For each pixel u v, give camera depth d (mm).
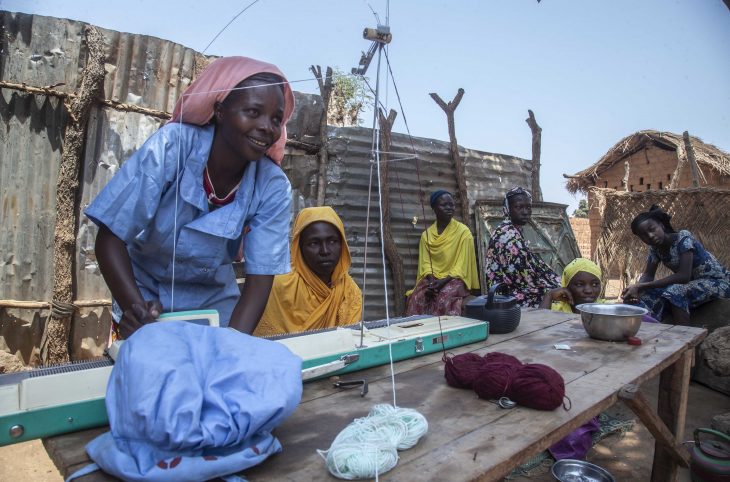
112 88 3656
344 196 4867
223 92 1466
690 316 4395
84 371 1155
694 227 5926
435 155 5520
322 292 2533
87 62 3457
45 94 3479
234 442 917
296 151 4590
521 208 4246
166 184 1567
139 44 3715
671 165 10430
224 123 1527
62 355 3506
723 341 3832
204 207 1641
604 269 6727
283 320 2508
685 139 6695
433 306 4422
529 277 4094
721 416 2980
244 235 1812
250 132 1486
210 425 886
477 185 5863
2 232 3506
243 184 1693
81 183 3605
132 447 889
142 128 3760
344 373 1583
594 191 6926
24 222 3537
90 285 3662
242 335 1106
